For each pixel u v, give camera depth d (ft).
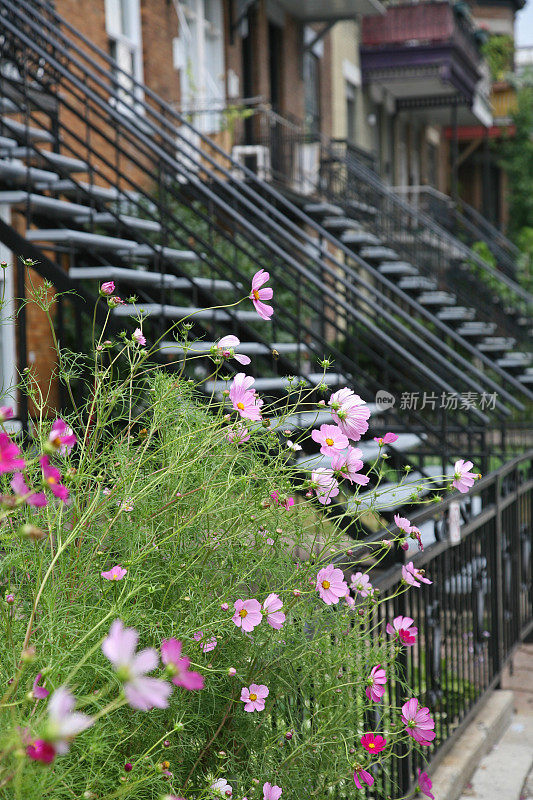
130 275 22.74
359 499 10.05
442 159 107.24
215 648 8.96
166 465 9.28
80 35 29.22
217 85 51.57
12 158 24.95
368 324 25.95
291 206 34.30
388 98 85.51
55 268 18.95
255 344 23.48
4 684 7.39
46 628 7.57
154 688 5.06
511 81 112.47
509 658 21.25
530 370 52.65
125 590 8.43
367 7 61.62
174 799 6.70
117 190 25.38
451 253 64.23
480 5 135.64
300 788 9.18
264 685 9.18
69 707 5.49
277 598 8.66
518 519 22.71
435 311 53.31
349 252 34.91
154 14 43.93
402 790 13.21
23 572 8.52
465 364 30.22
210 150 49.01
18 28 26.09
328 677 9.57
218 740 9.09
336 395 9.82
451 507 16.21
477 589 18.69
